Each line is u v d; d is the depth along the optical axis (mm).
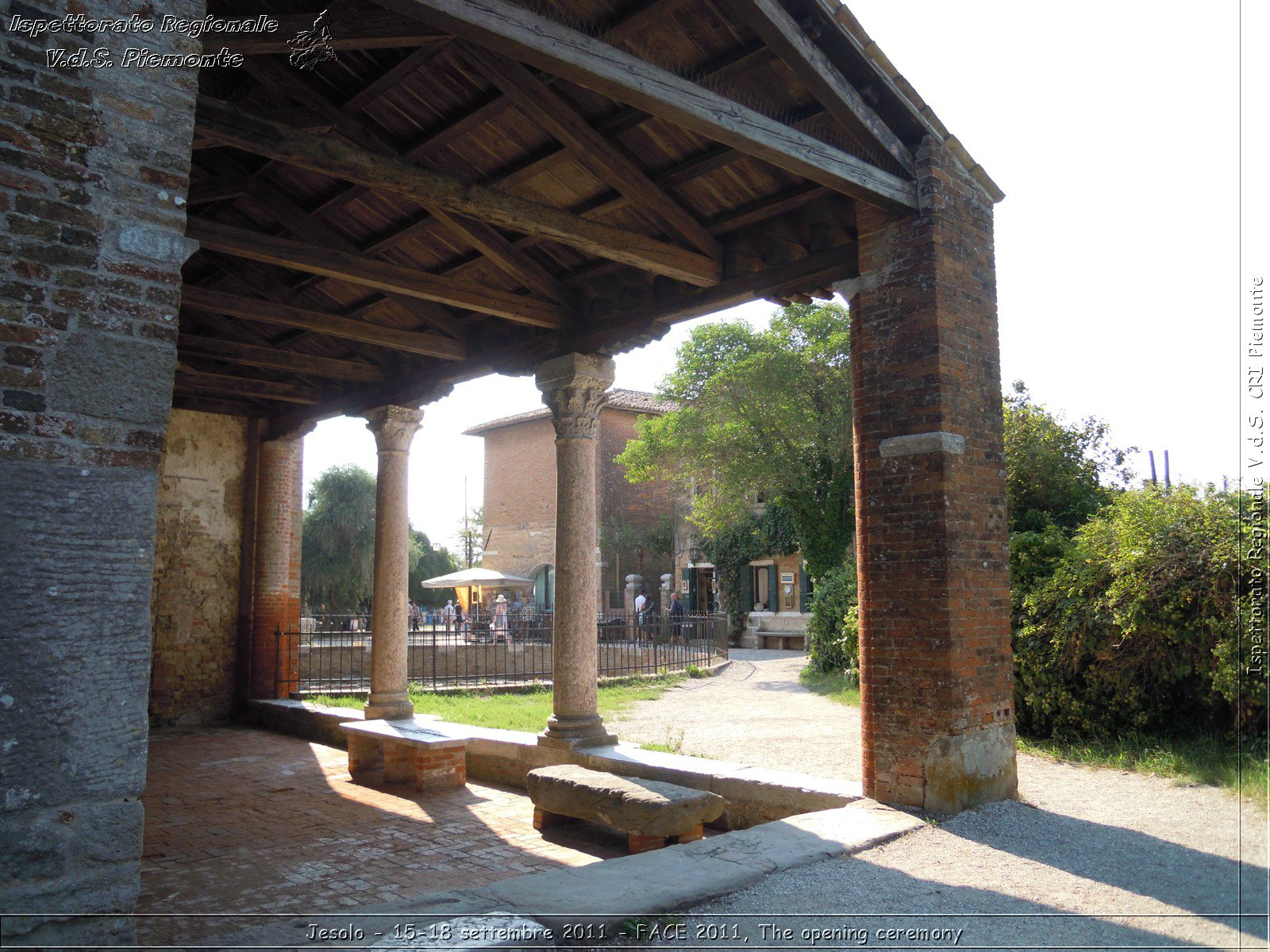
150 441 3227
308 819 7168
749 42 5840
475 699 14789
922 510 5945
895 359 6207
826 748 9250
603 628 20078
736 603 28078
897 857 4828
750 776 6695
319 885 5426
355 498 32625
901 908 3994
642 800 5836
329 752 10312
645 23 5629
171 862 5949
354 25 5023
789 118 6371
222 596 12773
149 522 3201
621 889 4176
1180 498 7418
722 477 20469
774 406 19141
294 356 10078
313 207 8148
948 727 5664
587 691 8344
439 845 6359
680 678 17422
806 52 5484
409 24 5090
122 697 3084
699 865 4582
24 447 2934
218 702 12633
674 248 7156
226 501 12898
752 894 4227
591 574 8570
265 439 13180
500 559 34906
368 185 6031
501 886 4238
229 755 10109
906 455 6070
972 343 6297
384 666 10273
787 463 19359
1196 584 7004
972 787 5742
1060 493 10945
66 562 2992
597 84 4789
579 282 8656
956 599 5812
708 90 5137
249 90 6488
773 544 26828
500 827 6859
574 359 8609
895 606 6031
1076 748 7832
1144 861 4570
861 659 6219
